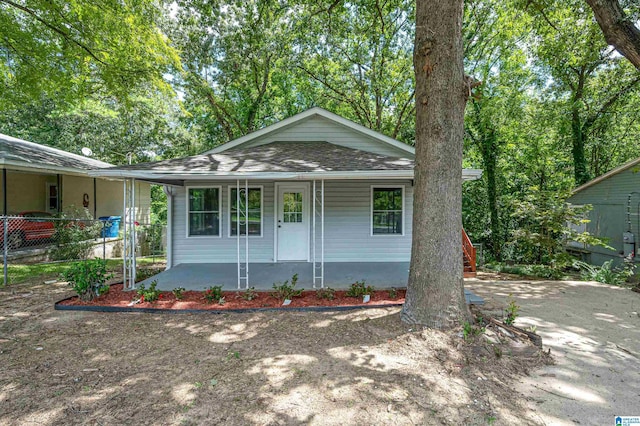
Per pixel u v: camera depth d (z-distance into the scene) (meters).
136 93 11.32
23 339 4.20
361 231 9.20
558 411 2.79
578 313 5.51
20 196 12.30
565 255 9.41
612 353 3.96
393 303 5.46
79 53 8.76
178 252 8.97
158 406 2.77
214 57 15.46
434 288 4.28
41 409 2.73
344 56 17.08
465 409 2.77
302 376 3.24
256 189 9.13
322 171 6.03
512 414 2.73
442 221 4.29
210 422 2.57
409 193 9.20
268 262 9.12
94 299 5.78
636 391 3.13
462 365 3.47
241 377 3.23
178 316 5.08
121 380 3.19
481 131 15.69
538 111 14.88
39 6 7.73
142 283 6.86
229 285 6.66
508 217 16.39
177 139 20.41
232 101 18.42
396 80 16.73
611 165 17.39
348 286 6.58
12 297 6.18
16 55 8.30
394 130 17.33
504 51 14.60
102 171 5.95
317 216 9.16
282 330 4.46
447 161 4.30
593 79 13.59
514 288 7.48
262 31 14.40
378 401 2.85
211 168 6.27
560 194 9.84
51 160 10.73
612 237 11.77
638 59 6.06
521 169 17.22
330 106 19.47
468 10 14.82
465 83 4.31
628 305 6.02
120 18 8.33
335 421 2.59
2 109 9.83
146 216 16.53
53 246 10.88
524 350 3.76
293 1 11.56
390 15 15.38
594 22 9.80
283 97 20.28
